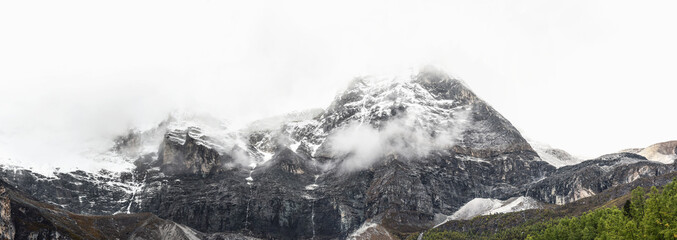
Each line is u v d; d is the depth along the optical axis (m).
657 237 179.38
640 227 190.25
